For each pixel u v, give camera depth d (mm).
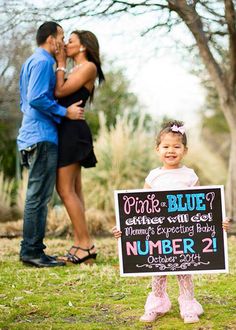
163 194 3975
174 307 4184
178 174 4078
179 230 3947
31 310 4195
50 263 5910
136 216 3971
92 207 10812
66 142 5961
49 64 5848
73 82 5965
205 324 3760
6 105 10820
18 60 9719
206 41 8688
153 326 3777
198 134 13891
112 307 4273
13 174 14703
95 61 6152
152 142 11789
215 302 4328
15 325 3828
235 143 9492
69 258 5984
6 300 4496
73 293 4715
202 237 3930
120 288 4844
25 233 5973
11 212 11516
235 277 5129
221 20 8211
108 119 16125
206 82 12516
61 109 5871
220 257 3908
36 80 5766
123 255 3953
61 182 6016
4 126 14305
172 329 3691
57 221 9188
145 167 11406
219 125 21016
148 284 4949
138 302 4383
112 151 11398
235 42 8641
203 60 9078
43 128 5859
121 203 3988
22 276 5379
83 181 11258
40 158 5875
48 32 5988
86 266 5746
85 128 6027
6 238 8555
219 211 3939
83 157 5969
